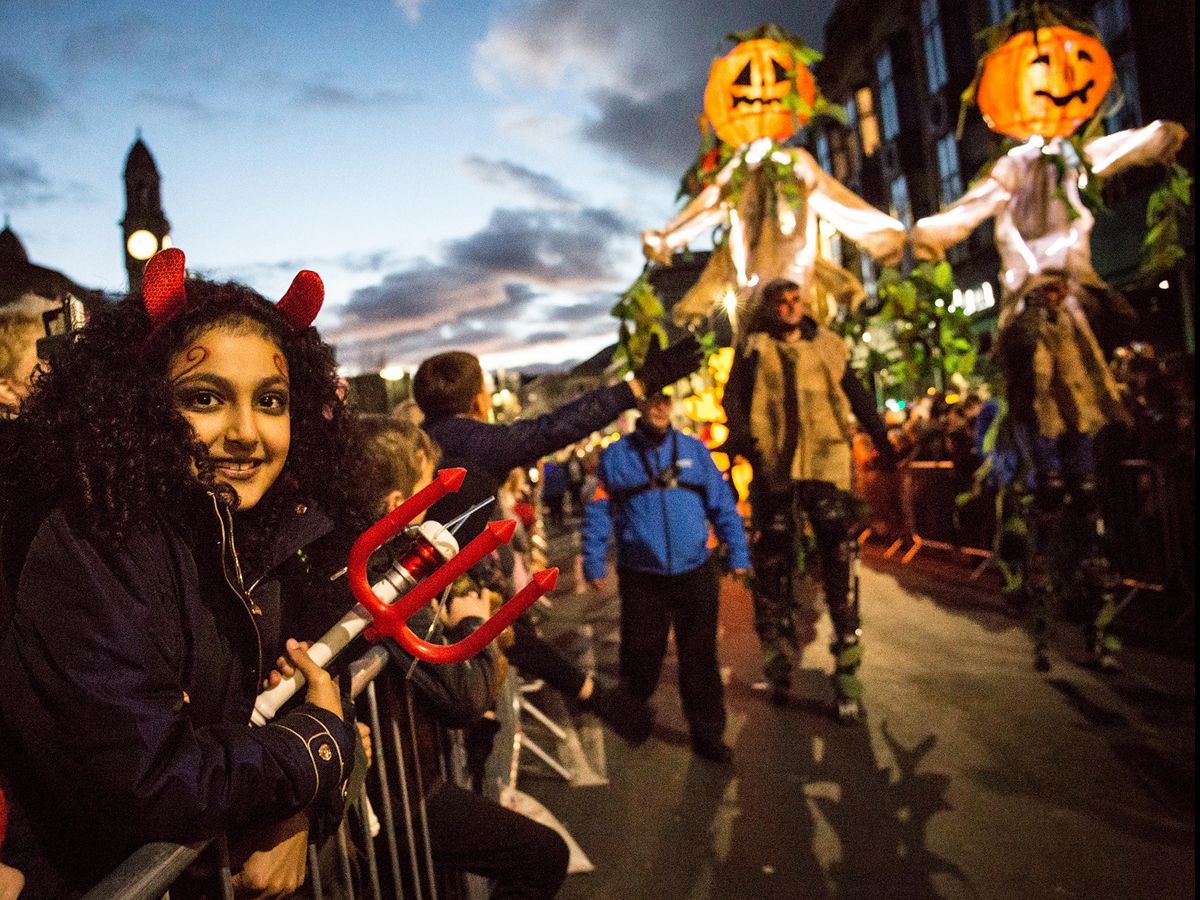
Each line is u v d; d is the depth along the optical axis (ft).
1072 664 19.39
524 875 7.99
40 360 5.92
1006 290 19.22
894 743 15.57
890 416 42.68
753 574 18.22
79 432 4.07
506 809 8.07
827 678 19.97
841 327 19.83
